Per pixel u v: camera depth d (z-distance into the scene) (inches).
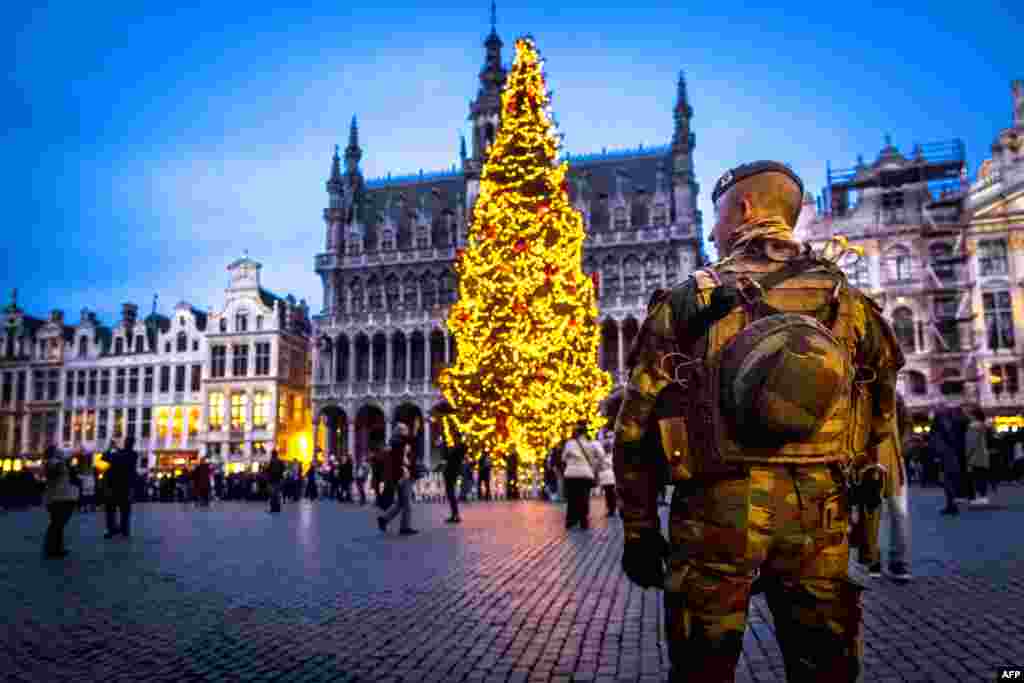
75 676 198.5
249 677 195.2
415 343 2288.4
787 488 81.6
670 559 87.7
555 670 196.2
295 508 1075.9
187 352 2497.5
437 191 2500.0
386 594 309.9
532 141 1074.1
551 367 1024.2
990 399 1664.6
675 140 2201.0
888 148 1817.2
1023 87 1740.9
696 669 82.4
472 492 1258.0
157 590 329.7
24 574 382.3
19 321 2687.0
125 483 606.2
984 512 605.9
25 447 2598.4
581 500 586.2
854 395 89.7
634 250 2153.1
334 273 2389.3
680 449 86.3
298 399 2532.0
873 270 1765.5
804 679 83.4
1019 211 1697.8
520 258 1037.2
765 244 94.1
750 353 80.1
